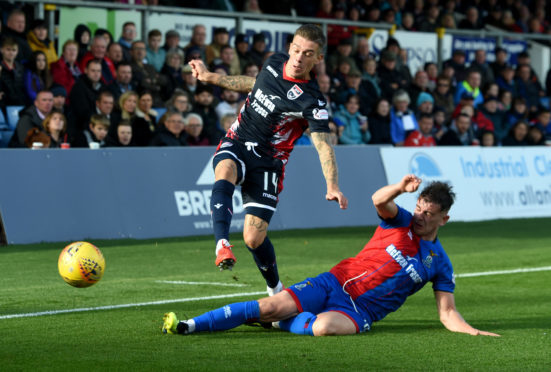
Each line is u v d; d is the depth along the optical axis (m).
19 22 22.83
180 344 8.99
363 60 29.70
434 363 8.27
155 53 25.81
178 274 15.49
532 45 37.50
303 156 23.66
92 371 7.69
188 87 25.52
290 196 23.17
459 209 26.70
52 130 20.98
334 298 9.81
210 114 24.83
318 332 9.49
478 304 12.55
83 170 19.86
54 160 19.50
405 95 28.08
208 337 9.41
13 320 10.50
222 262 9.19
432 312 11.63
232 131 10.90
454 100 32.31
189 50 26.38
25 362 8.04
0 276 14.81
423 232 9.79
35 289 13.17
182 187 21.33
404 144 27.88
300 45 10.17
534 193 28.98
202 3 28.61
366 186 24.75
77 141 21.50
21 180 18.98
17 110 22.11
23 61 22.72
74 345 8.93
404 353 8.72
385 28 31.75
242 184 10.77
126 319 10.65
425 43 33.16
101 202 19.97
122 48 24.83
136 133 22.77
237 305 9.59
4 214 18.66
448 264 10.10
